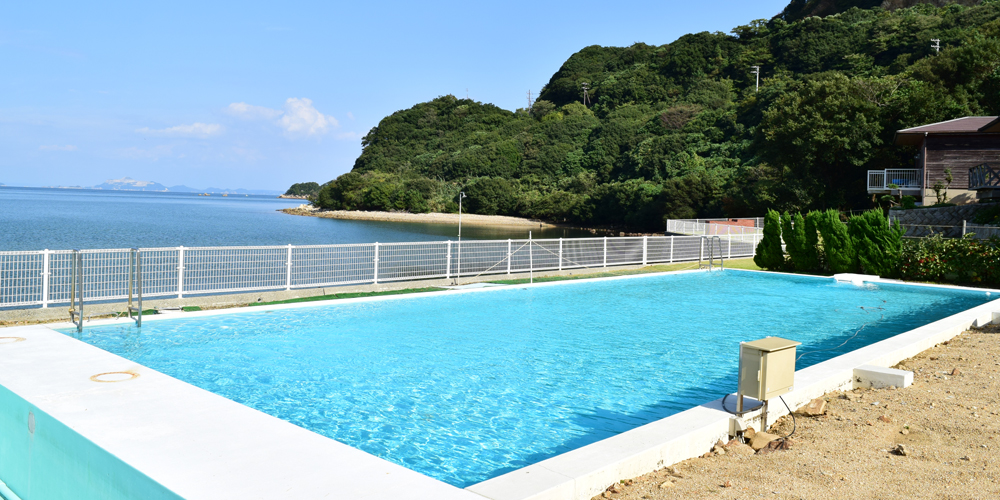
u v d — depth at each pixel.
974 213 28.45
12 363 6.37
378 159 135.75
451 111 158.62
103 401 5.11
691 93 112.69
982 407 5.79
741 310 13.34
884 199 37.41
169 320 10.77
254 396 6.85
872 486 4.02
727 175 64.56
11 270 10.02
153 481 3.59
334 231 67.19
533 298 14.57
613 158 101.94
